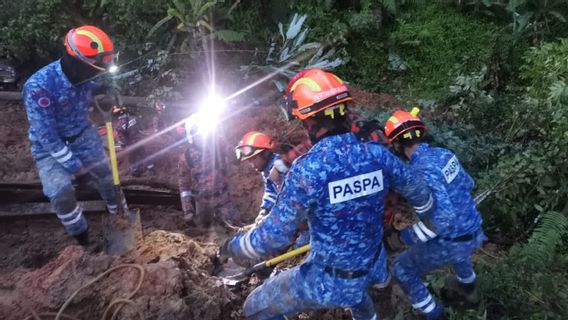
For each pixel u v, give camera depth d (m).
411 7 9.24
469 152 5.80
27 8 7.96
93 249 4.35
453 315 3.78
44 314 3.29
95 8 8.38
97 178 4.52
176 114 7.15
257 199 5.70
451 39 8.78
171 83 7.75
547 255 4.59
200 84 7.85
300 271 2.93
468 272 3.71
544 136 5.86
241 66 8.04
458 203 3.39
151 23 8.34
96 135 4.36
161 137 6.46
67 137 4.15
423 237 3.37
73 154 4.11
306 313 3.86
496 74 8.12
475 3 9.16
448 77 8.52
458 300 4.01
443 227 3.17
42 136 3.79
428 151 3.38
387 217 3.65
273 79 8.15
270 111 7.36
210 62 8.04
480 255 5.03
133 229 4.15
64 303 3.34
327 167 2.53
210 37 7.82
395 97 8.34
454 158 3.42
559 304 4.02
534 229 5.02
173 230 4.86
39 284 3.48
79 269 3.51
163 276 3.46
